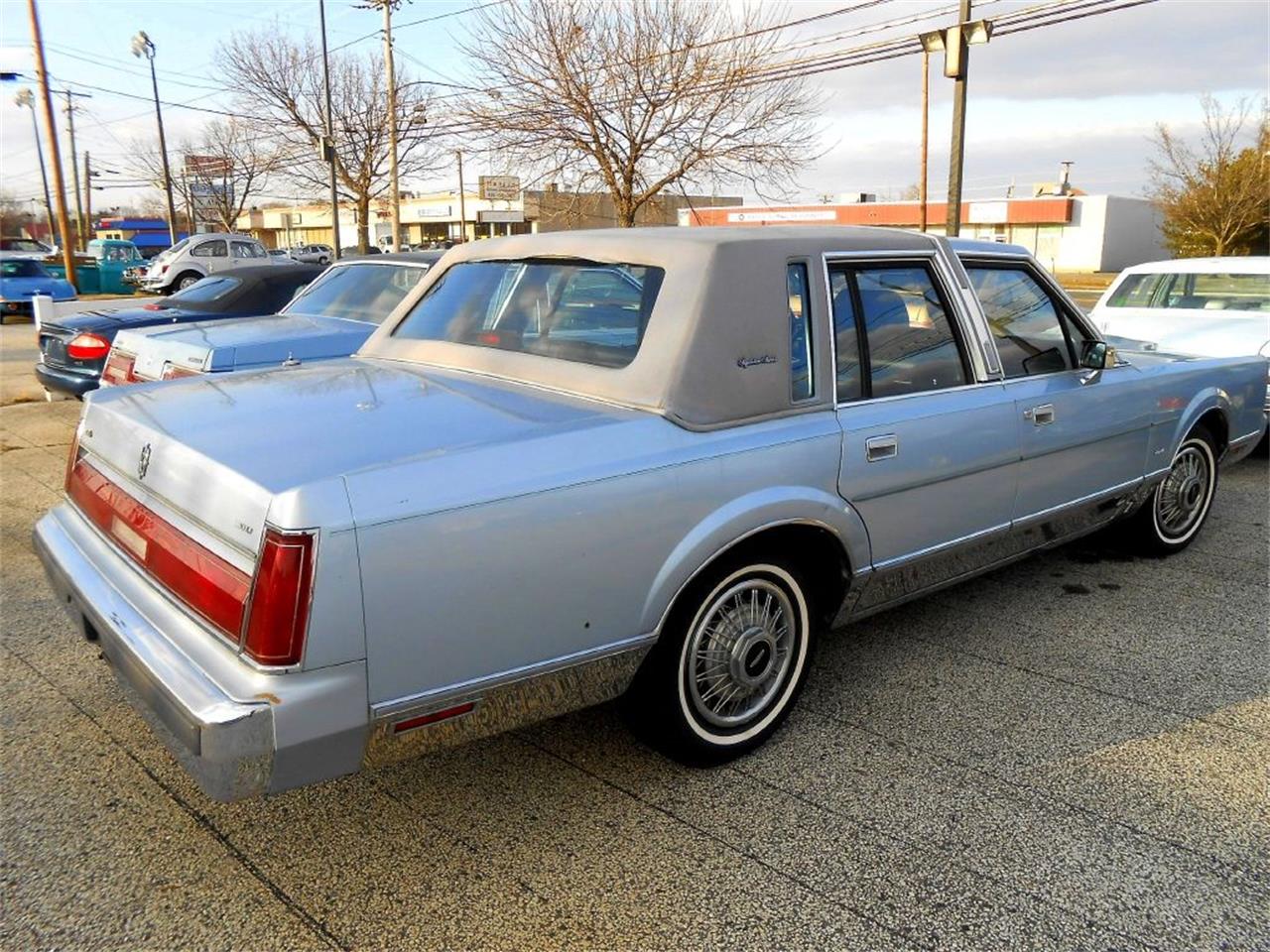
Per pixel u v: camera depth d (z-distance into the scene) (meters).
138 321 8.05
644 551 2.65
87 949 2.29
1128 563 5.14
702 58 17.16
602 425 2.68
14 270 22.25
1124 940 2.33
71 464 3.19
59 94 45.41
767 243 3.09
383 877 2.57
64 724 3.36
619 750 3.23
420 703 2.31
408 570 2.23
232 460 2.35
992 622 4.34
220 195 43.38
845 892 2.51
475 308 3.68
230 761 2.09
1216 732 3.34
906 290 3.52
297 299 7.65
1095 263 57.22
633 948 2.31
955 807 2.89
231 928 2.37
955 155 15.37
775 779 3.04
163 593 2.48
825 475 3.08
